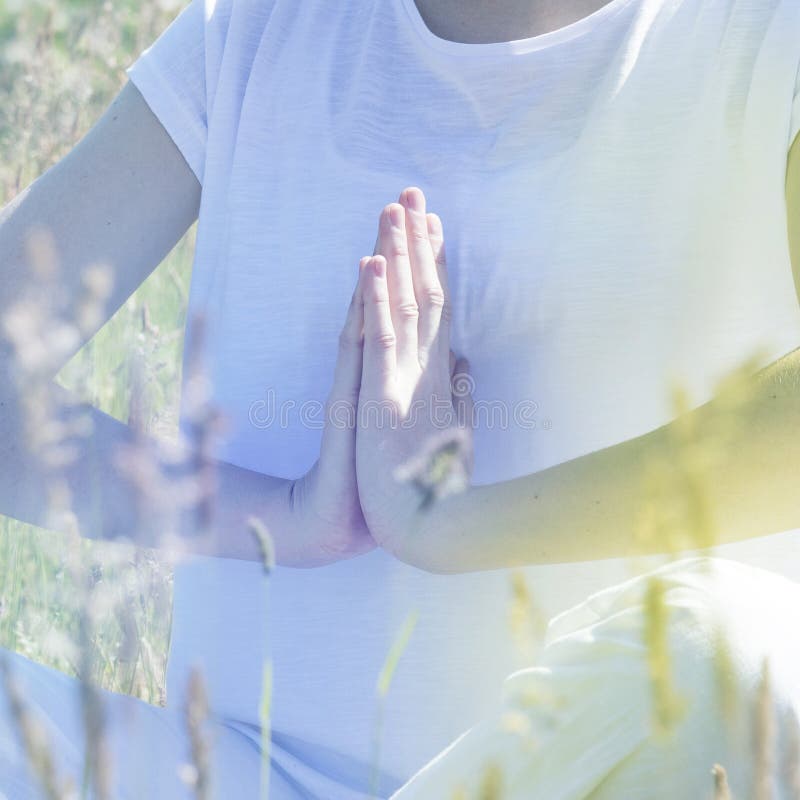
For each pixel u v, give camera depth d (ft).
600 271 10.57
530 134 10.83
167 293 17.93
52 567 14.03
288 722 10.86
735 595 7.97
